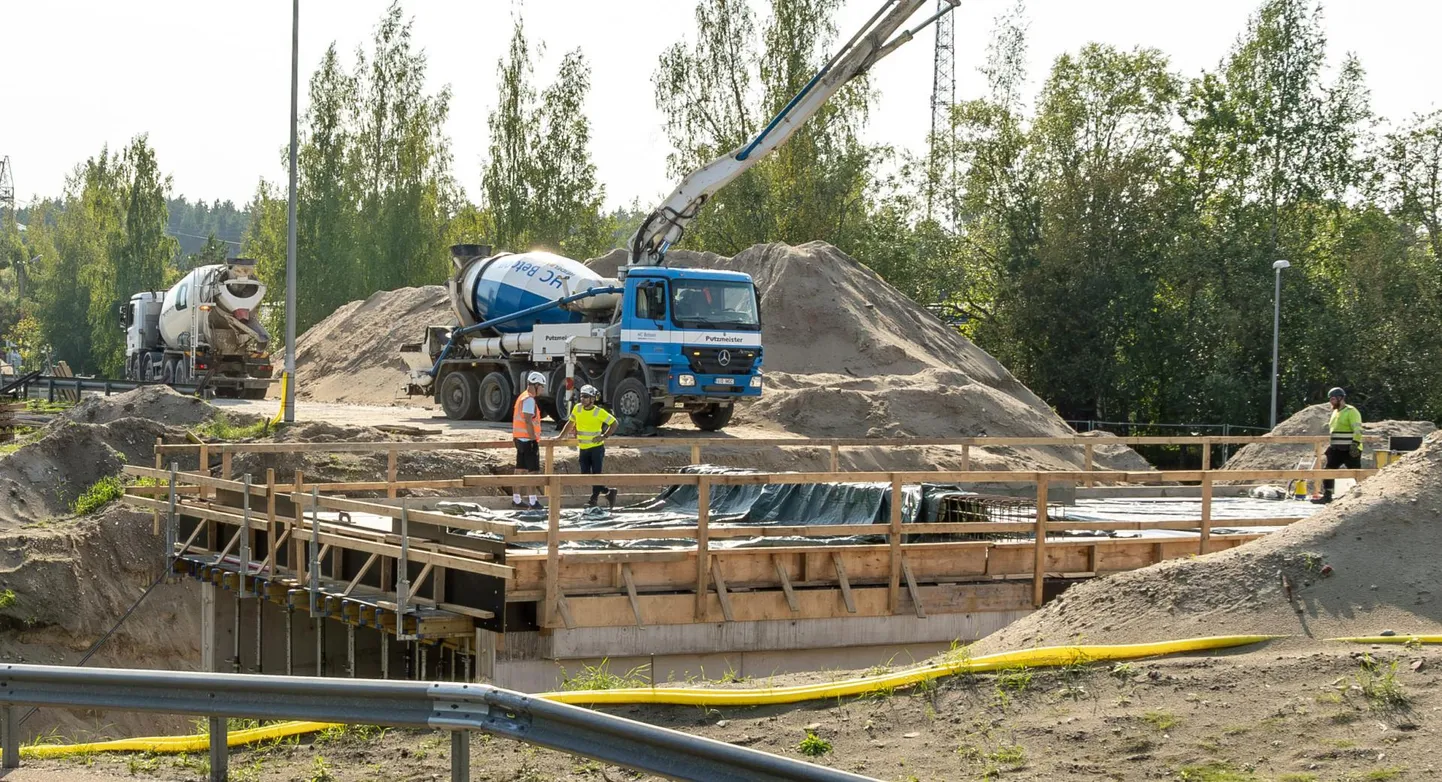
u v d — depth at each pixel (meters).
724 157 27.67
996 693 8.28
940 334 40.25
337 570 13.30
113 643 19.64
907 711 8.25
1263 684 7.88
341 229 62.84
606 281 26.98
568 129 59.22
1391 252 47.88
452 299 29.66
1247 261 48.44
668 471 23.75
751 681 9.48
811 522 15.36
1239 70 52.66
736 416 29.55
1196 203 54.56
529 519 15.43
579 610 11.44
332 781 7.75
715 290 24.52
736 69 55.22
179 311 40.00
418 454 23.12
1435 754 6.71
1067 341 50.81
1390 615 8.80
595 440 16.67
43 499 22.42
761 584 12.45
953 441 18.05
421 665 14.14
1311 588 9.16
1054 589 13.47
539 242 59.03
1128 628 9.25
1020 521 14.08
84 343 86.94
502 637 11.24
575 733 5.94
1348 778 6.59
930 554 13.09
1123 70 52.00
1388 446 24.23
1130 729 7.52
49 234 105.00
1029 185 53.44
